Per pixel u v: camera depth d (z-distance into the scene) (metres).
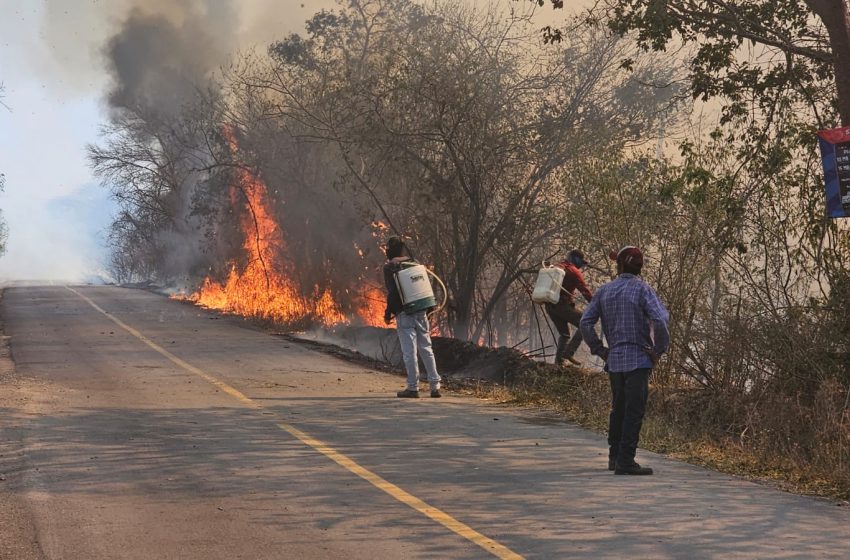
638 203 13.30
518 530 6.48
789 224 12.68
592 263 15.98
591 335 8.64
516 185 22.41
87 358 17.70
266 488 7.71
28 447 9.22
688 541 6.23
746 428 10.23
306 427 10.70
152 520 6.72
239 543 6.16
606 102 23.33
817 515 7.00
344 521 6.71
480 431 10.61
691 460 9.25
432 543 6.16
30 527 6.52
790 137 13.23
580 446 9.75
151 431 10.25
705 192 12.61
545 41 17.66
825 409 9.93
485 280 25.28
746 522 6.75
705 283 12.54
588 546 6.09
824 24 13.48
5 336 22.55
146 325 25.98
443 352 18.53
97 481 7.90
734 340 11.84
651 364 8.41
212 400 12.72
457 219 22.53
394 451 9.34
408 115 22.14
